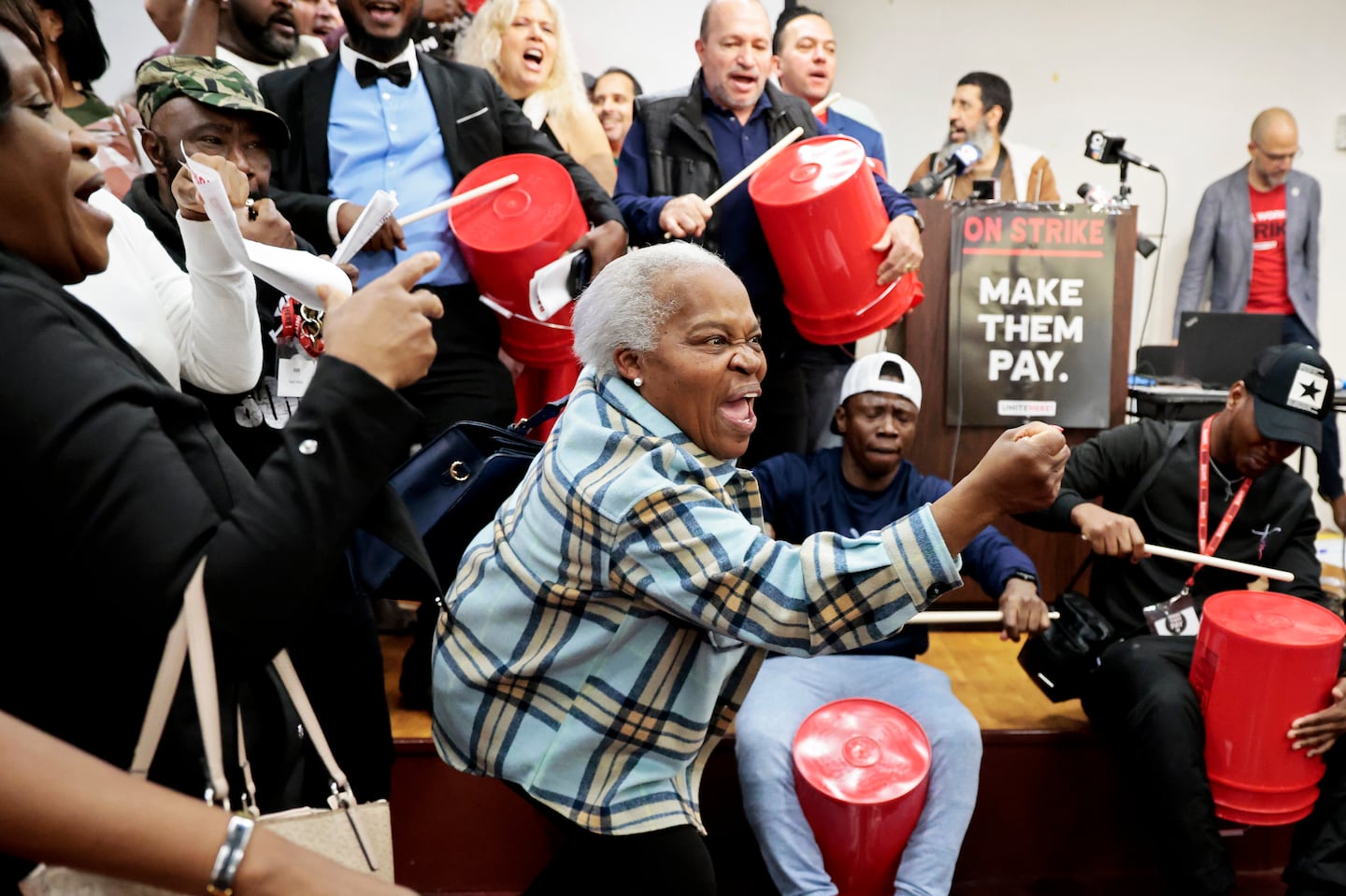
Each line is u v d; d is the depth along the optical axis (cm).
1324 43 539
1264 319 347
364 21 229
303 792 120
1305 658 203
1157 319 551
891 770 205
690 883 134
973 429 295
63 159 88
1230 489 246
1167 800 213
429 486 154
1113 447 256
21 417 79
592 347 136
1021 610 228
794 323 261
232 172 136
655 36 386
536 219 222
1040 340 292
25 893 80
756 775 209
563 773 133
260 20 296
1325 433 396
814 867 206
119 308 135
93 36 157
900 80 542
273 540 81
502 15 318
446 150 236
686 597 116
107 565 80
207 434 98
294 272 117
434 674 143
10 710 86
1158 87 541
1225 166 546
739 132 285
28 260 89
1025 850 245
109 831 66
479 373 235
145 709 90
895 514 250
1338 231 549
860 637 110
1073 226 290
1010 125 545
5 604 82
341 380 85
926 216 288
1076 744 243
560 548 128
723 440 133
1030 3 537
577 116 328
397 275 89
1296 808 211
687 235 255
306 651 145
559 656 131
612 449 126
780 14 397
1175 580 249
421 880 228
